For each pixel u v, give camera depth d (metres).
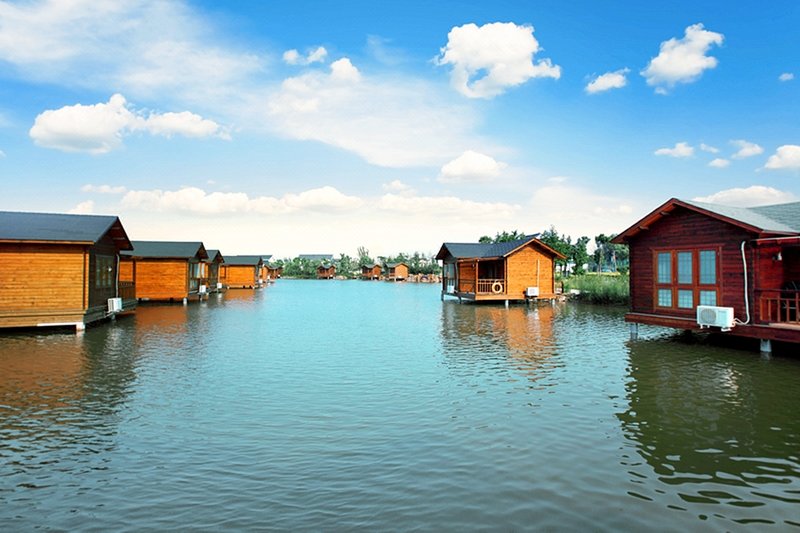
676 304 15.12
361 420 7.87
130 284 25.81
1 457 6.36
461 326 20.42
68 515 4.91
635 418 7.94
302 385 10.16
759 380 10.45
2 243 16.86
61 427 7.50
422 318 23.81
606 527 4.69
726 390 9.66
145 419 7.89
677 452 6.54
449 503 5.15
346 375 11.10
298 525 4.72
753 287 13.02
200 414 8.16
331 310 28.45
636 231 16.23
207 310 27.98
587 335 17.47
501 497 5.28
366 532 4.59
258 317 24.23
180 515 4.91
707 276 14.20
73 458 6.33
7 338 16.34
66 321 17.53
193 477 5.78
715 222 13.95
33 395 9.29
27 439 7.00
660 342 15.56
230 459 6.31
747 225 12.66
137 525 4.73
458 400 9.02
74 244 17.48
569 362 12.52
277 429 7.45
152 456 6.41
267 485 5.57
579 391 9.64
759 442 6.91
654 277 15.87
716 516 4.90
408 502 5.17
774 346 14.31
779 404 8.70
